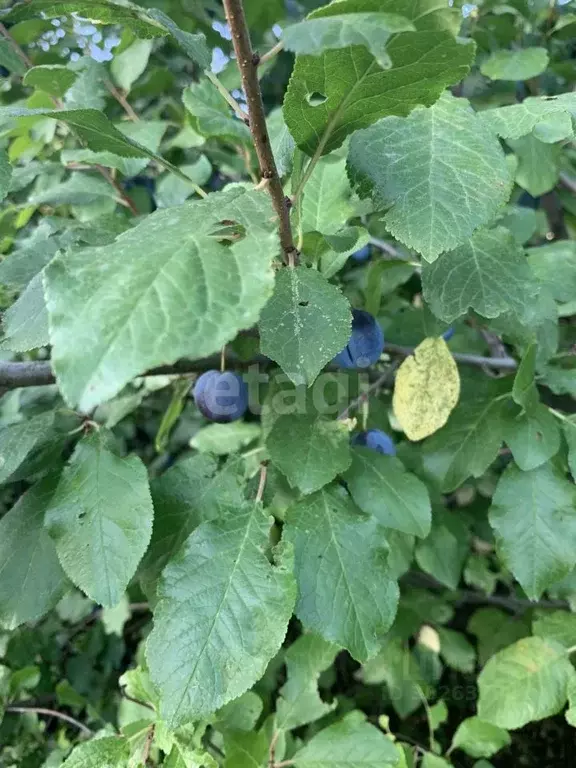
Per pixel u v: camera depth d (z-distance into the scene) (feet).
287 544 0.59
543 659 0.80
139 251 0.36
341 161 0.71
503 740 0.81
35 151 0.98
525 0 1.06
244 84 0.42
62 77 0.87
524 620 1.12
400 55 0.43
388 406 0.98
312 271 0.52
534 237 1.24
